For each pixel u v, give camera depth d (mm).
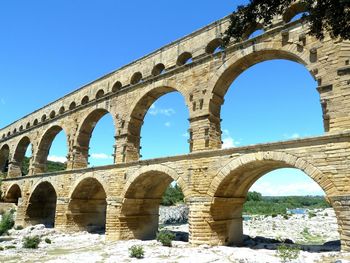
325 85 26219
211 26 36750
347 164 23875
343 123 24906
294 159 26469
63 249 37125
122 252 32156
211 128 34562
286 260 24719
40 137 63156
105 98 48969
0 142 81062
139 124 45156
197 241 31672
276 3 19031
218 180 31172
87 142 53906
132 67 46281
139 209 42406
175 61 40000
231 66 33750
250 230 58219
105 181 43594
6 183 71312
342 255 22750
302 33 28609
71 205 50031
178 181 34438
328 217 81812
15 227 59781
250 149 29391
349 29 16688
